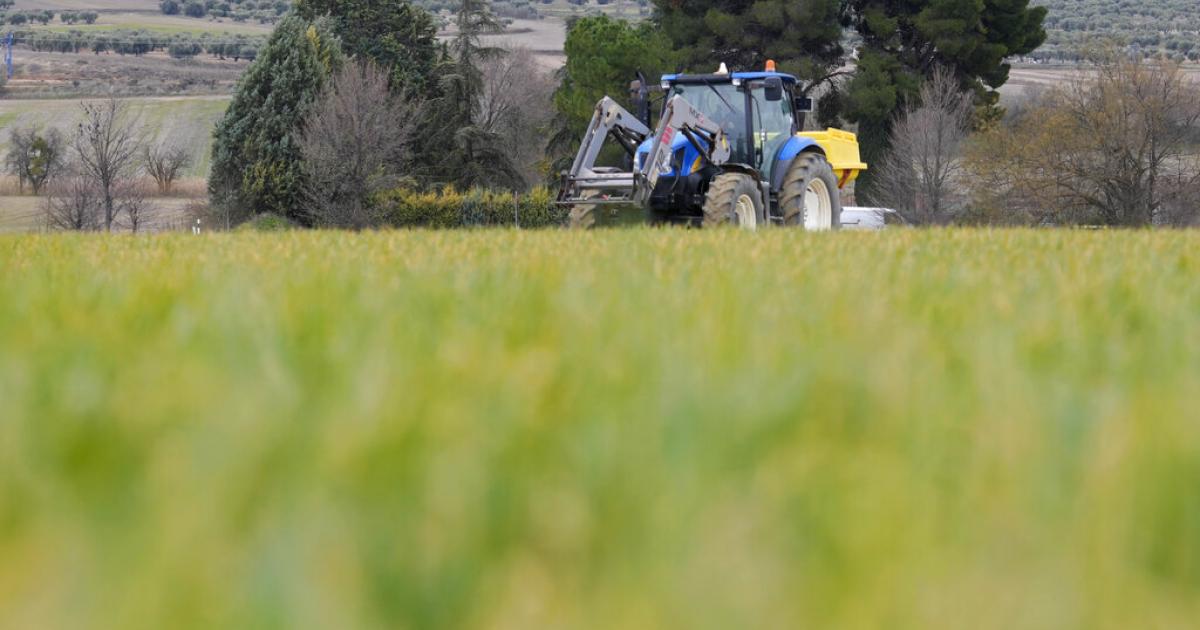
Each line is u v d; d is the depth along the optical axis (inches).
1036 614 114.3
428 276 678.5
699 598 111.0
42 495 130.0
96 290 567.8
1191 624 115.4
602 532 124.3
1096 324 428.8
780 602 111.2
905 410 217.5
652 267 727.7
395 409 168.6
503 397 210.8
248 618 102.7
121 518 119.8
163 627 101.5
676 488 140.0
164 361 295.3
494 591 110.3
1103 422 193.6
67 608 102.0
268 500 125.6
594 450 159.9
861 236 1316.4
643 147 2554.1
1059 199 7573.8
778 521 128.8
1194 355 335.0
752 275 660.7
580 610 108.7
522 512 126.4
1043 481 161.9
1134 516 141.8
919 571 122.2
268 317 415.5
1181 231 1576.0
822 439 181.0
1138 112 7253.9
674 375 251.6
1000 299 492.7
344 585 107.0
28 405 205.5
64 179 7677.2
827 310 448.5
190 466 134.3
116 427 165.5
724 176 2485.2
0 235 1689.2
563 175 2532.0
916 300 506.6
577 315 411.2
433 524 119.8
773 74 2701.8
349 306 472.4
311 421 175.2
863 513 135.3
